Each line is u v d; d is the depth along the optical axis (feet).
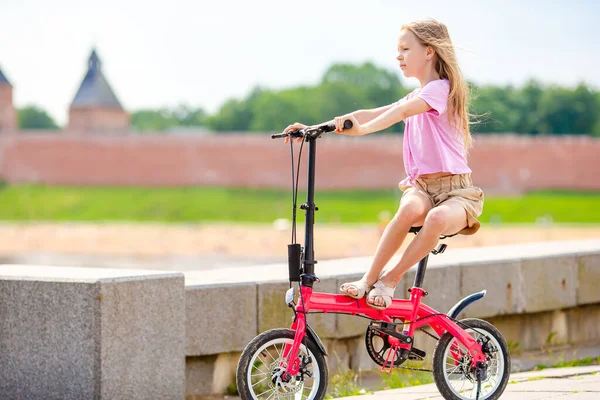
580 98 651.25
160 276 29.45
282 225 356.59
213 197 429.79
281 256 275.18
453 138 25.80
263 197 430.20
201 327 33.99
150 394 29.27
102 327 27.78
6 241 318.45
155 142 446.19
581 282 46.26
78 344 28.04
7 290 29.17
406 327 26.71
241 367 24.72
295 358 24.90
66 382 28.27
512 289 43.37
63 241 317.22
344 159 434.30
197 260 263.70
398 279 25.62
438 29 26.00
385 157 433.48
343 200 423.23
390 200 422.41
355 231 341.41
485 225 361.71
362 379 38.81
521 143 422.41
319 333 37.70
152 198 431.84
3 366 29.35
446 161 25.41
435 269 40.50
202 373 34.68
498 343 27.68
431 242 24.91
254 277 36.73
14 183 441.68
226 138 441.68
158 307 29.43
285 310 36.55
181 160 444.96
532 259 44.19
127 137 447.83
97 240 318.45
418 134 25.94
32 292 28.73
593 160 419.95
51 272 29.76
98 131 461.37
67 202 426.92
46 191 436.35
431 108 25.03
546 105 650.43
